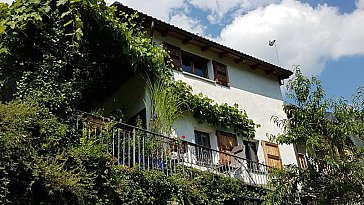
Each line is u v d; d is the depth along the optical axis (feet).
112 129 29.17
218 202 33.19
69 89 29.40
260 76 55.57
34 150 22.66
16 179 21.52
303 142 34.94
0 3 30.32
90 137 27.04
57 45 30.78
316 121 35.12
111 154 27.66
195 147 38.50
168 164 31.50
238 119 47.39
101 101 42.52
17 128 22.49
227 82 50.06
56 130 24.77
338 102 35.14
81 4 33.40
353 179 32.45
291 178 34.01
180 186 29.71
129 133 29.86
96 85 38.09
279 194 33.55
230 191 34.94
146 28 43.91
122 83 41.01
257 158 48.47
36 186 22.03
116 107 43.06
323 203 33.01
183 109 42.63
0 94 30.37
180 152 33.68
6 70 29.76
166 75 40.52
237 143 46.55
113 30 36.11
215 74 49.14
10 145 21.39
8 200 20.89
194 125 43.16
